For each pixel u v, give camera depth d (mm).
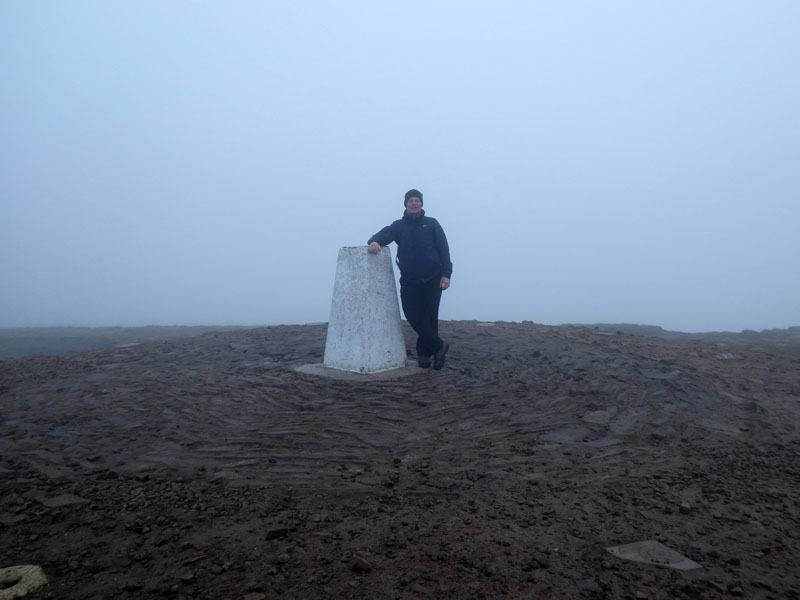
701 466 4844
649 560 3340
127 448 5262
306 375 7344
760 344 11883
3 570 3205
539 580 3111
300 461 4945
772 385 7148
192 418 6047
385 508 4039
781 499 4250
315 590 2996
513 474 4656
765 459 5020
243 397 6680
